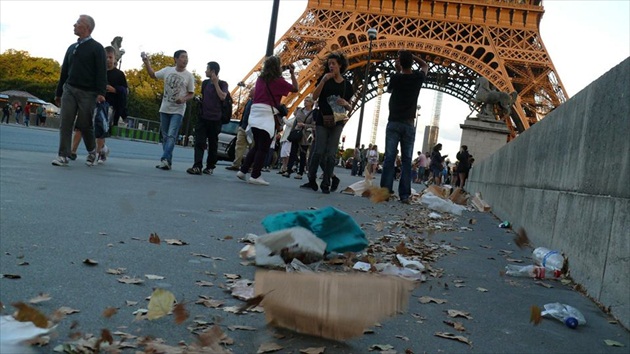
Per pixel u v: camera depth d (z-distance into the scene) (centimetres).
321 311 303
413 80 1248
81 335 277
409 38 5091
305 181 1847
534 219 844
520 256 712
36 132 3378
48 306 320
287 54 4919
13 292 336
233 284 400
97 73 1127
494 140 3534
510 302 457
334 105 1259
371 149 3709
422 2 5231
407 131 1258
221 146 3003
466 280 522
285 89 1295
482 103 3638
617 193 466
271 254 421
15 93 6662
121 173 1156
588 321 423
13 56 10156
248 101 1844
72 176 966
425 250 646
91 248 468
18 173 911
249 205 881
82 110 1139
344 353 295
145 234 551
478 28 5125
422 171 4709
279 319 315
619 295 429
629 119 469
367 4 5219
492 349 338
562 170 710
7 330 243
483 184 2086
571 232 593
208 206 811
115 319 314
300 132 1928
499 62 4859
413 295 443
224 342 290
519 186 1073
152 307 284
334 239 441
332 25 5106
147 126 7088
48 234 497
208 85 1414
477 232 938
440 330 361
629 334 398
